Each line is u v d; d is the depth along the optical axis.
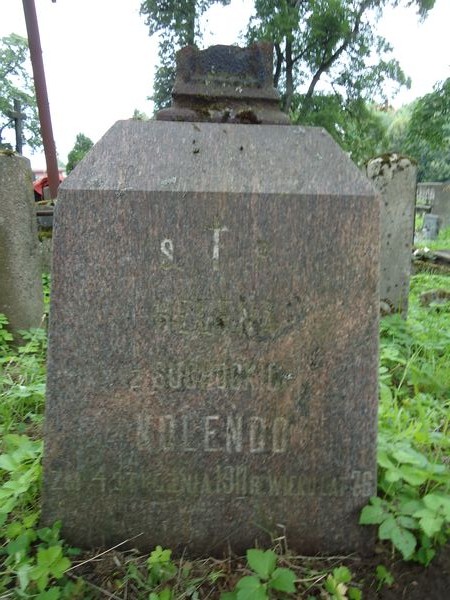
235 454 1.71
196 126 1.75
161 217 1.60
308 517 1.75
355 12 19.16
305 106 20.14
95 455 1.68
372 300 1.65
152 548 1.74
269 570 1.54
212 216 1.60
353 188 1.63
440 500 1.62
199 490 1.71
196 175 1.63
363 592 1.60
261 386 1.68
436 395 2.86
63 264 1.60
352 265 1.64
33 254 3.89
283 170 1.66
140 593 1.56
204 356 1.66
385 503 1.70
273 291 1.64
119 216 1.59
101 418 1.66
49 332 1.62
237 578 1.64
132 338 1.64
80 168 1.62
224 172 1.64
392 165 4.15
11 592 1.51
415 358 3.27
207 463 1.70
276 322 1.65
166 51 19.25
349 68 20.27
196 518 1.73
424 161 29.11
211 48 1.94
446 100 16.33
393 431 2.13
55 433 1.66
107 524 1.72
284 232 1.62
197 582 1.61
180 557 1.74
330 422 1.70
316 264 1.64
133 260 1.61
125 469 1.69
